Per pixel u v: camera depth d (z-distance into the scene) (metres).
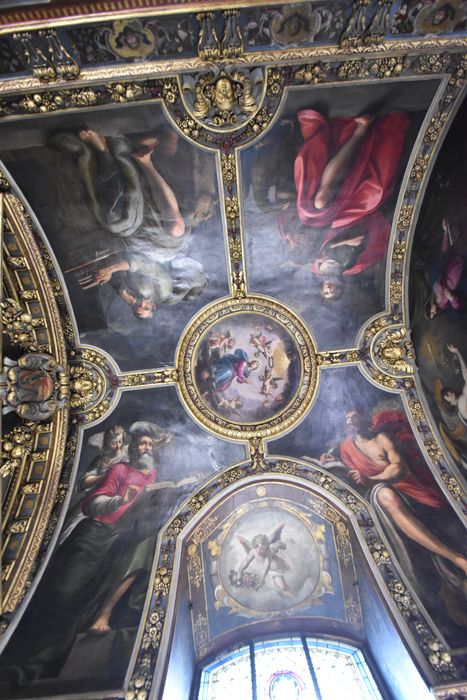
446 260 8.65
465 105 7.09
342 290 9.74
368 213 8.72
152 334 9.86
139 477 9.77
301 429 10.12
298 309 9.95
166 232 8.72
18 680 6.85
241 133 7.42
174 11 5.52
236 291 9.73
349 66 6.47
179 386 10.08
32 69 6.02
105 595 8.19
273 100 6.95
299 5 5.62
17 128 6.83
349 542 9.27
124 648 7.35
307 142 7.70
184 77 6.48
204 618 9.09
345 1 5.61
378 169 8.10
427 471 9.27
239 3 5.51
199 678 8.65
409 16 5.84
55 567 8.48
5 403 8.53
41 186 7.79
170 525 9.16
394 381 9.85
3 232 8.07
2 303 8.46
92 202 8.12
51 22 5.46
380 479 9.47
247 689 8.38
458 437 8.86
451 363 8.85
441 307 8.95
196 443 10.11
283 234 9.02
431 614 7.57
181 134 7.35
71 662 7.13
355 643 9.03
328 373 10.15
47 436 9.36
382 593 8.00
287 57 6.25
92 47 5.86
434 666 6.83
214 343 10.13
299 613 9.52
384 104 7.12
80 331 9.57
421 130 7.53
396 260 9.34
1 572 7.92
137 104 6.76
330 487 9.55
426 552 8.42
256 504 9.91
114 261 8.99
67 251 8.72
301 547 9.73
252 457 9.99
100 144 7.33
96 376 9.74
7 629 7.49
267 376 10.26
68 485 9.31
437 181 8.16
